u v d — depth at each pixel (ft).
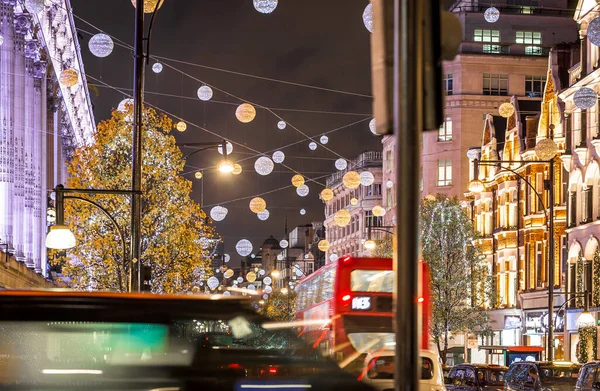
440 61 15.31
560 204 182.50
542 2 287.69
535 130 196.44
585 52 164.14
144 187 147.23
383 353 59.98
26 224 141.59
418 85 15.05
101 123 148.66
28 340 18.30
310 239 579.48
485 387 98.99
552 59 185.98
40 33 147.23
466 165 275.18
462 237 183.42
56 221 78.48
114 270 144.66
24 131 138.41
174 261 147.95
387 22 15.53
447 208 186.19
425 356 63.87
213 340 18.98
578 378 78.64
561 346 175.63
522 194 203.21
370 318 80.02
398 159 15.10
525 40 284.20
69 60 196.13
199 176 152.66
